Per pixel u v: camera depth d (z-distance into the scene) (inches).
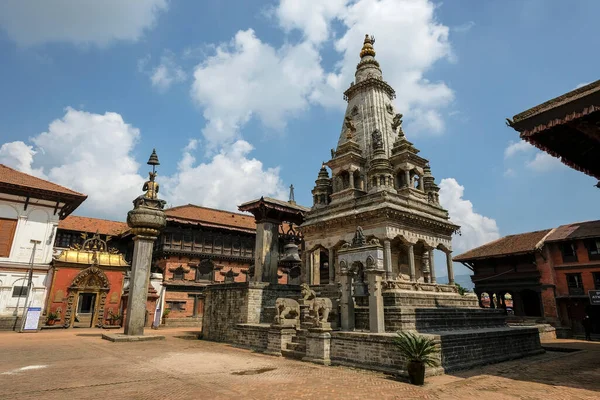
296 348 742.5
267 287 1030.4
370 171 1031.0
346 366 627.2
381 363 582.6
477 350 680.4
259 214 1182.9
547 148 558.3
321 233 1083.9
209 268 1852.9
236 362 667.4
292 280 1460.4
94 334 1146.0
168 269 1732.3
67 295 1402.6
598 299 1371.8
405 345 522.9
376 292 671.8
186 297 1739.7
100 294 1471.5
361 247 723.4
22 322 1193.4
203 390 451.2
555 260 1549.0
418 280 1037.2
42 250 1353.3
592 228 1507.1
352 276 753.0
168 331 1374.3
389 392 459.2
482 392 471.8
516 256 1633.9
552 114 498.0
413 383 505.7
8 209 1320.1
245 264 1964.8
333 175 1175.0
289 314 815.1
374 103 1216.2
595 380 554.6
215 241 1895.9
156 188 1094.4
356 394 446.3
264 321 995.3
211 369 592.1
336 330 721.6
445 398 439.5
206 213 2015.3
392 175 1032.2
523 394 464.4
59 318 1358.3
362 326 729.6
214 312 1115.3
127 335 987.3
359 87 1262.3
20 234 1321.4
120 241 1943.9
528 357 811.4
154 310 1562.5
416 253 1053.2
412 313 706.2
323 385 489.7
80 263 1445.6
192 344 956.6
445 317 795.4
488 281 1706.4
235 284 1051.3
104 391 440.1
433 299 888.3
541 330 1274.6
